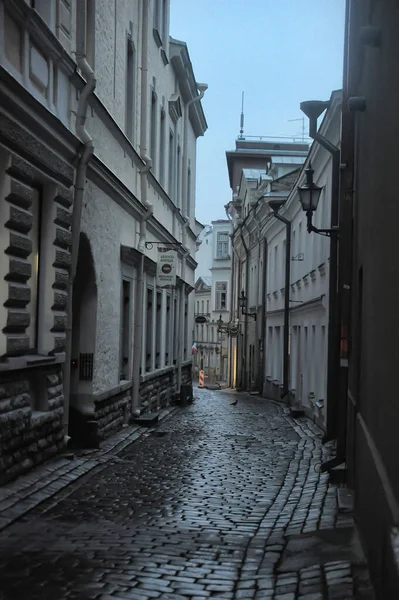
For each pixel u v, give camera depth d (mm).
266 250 31188
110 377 13320
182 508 7762
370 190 6152
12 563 5219
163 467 10438
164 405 21344
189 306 29203
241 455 12008
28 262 8234
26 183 8133
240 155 46312
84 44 10164
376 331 5238
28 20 7906
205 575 5223
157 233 19281
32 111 8047
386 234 4605
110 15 12633
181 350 24969
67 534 6270
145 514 7375
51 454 9414
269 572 5355
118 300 13977
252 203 35094
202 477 9766
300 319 21453
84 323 11938
